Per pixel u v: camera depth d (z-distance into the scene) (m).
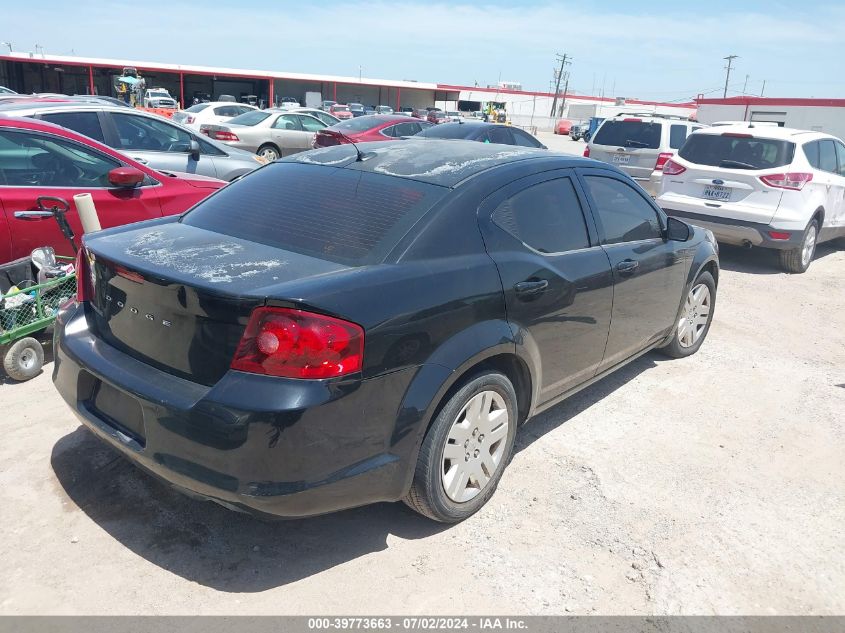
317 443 2.50
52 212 4.72
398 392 2.72
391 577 2.87
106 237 3.24
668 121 11.56
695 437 4.25
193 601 2.67
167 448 2.59
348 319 2.53
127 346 2.89
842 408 4.79
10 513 3.11
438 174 3.34
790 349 5.96
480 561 3.00
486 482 3.31
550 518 3.33
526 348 3.33
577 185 3.92
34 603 2.61
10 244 4.82
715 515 3.44
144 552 2.92
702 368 5.40
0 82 56.78
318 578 2.84
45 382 4.45
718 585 2.95
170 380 2.68
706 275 5.44
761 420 4.54
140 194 5.45
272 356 2.45
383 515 3.29
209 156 8.57
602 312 3.94
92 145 5.28
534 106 84.94
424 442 2.93
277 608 2.66
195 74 57.75
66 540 2.96
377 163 3.54
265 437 2.42
